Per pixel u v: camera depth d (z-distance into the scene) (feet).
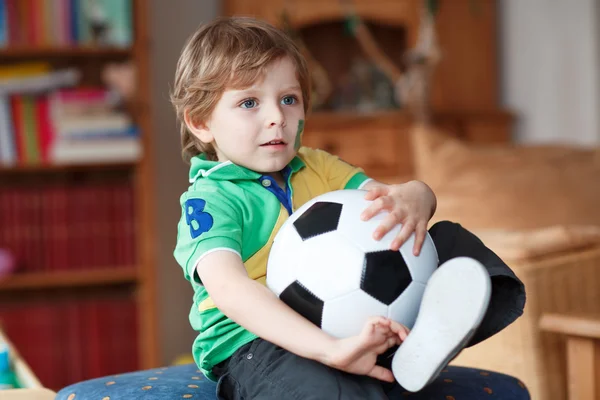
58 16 10.68
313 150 4.75
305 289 3.60
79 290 11.64
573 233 6.64
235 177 4.16
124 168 11.76
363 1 13.10
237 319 3.60
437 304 3.32
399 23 13.30
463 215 8.32
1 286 10.60
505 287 3.84
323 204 3.83
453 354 3.28
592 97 14.53
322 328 3.57
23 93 10.59
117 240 11.02
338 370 3.68
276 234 4.10
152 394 4.30
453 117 13.37
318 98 13.43
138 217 11.04
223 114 4.06
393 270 3.60
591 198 8.38
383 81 13.78
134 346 11.09
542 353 5.99
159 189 12.52
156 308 10.86
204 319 4.17
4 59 11.21
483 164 8.87
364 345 3.35
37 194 10.80
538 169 8.66
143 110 10.74
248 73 3.96
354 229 3.68
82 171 11.71
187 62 4.27
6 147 10.54
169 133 12.53
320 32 14.02
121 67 10.87
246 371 3.90
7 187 10.81
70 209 10.89
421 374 3.30
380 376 3.46
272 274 3.78
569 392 5.63
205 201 4.02
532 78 14.57
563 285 6.25
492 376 4.73
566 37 14.60
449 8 13.66
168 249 12.56
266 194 4.20
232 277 3.66
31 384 5.52
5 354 6.06
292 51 4.15
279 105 4.06
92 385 4.63
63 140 10.50
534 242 6.36
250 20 4.29
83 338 10.94
